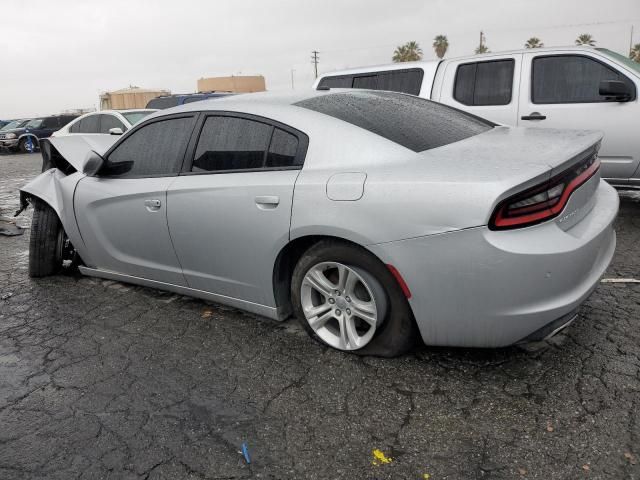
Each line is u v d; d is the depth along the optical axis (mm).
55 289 4242
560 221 2340
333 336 2898
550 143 2664
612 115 5234
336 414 2379
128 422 2410
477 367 2660
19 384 2801
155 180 3420
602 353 2723
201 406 2500
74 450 2240
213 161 3174
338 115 2900
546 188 2260
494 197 2166
